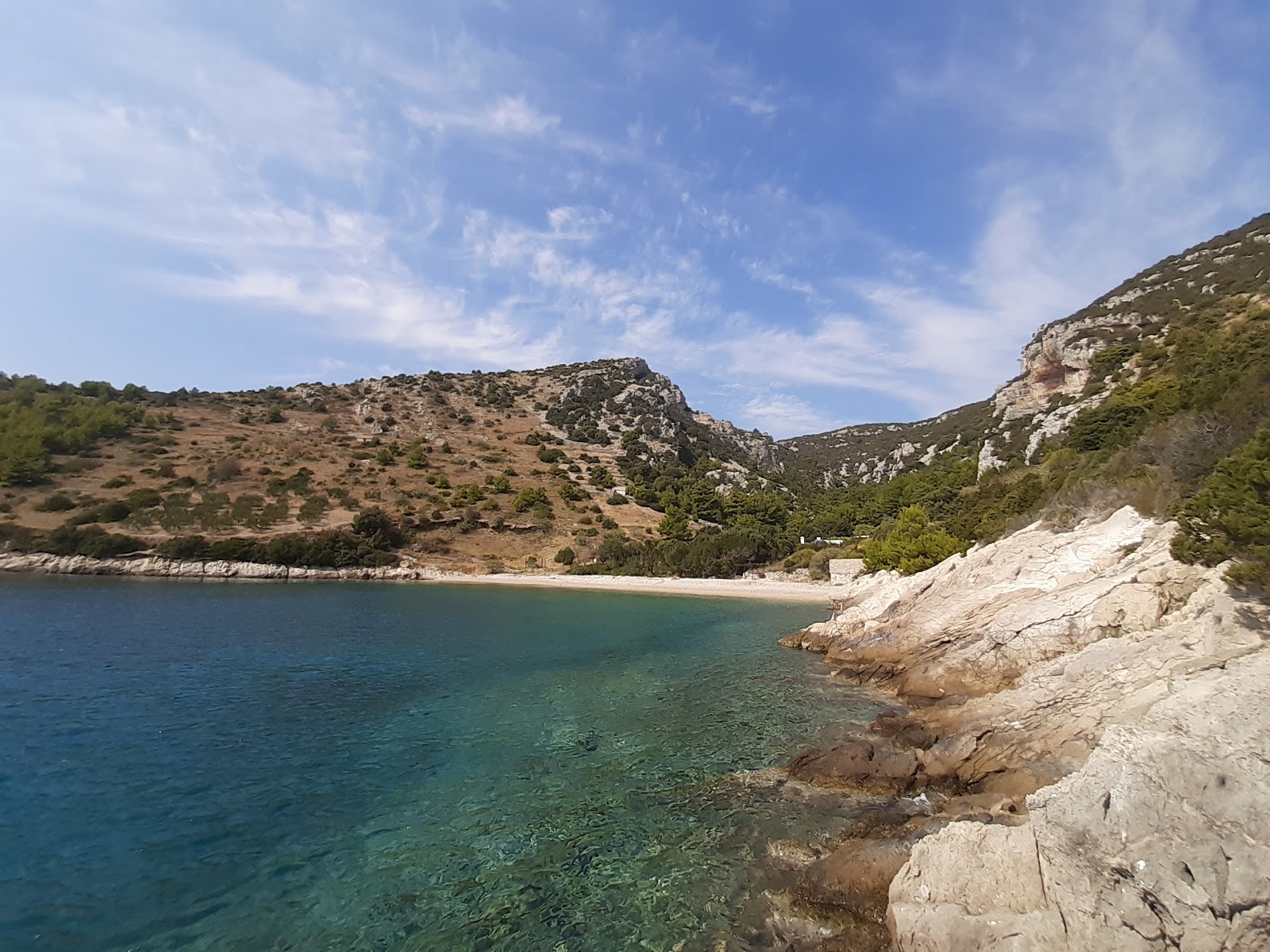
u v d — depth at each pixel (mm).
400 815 13336
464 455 122688
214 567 68812
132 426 99000
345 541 77812
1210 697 10133
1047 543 25875
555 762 16484
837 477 182000
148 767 15359
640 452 144125
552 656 31219
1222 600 14094
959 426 154375
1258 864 7441
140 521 71250
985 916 8188
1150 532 22469
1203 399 29234
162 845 11727
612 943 9250
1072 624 20422
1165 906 7555
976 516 51750
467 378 183625
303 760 16266
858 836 12156
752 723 20109
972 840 9297
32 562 62219
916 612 29422
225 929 9336
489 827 12852
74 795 13625
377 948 9023
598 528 98812
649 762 16562
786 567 80562
